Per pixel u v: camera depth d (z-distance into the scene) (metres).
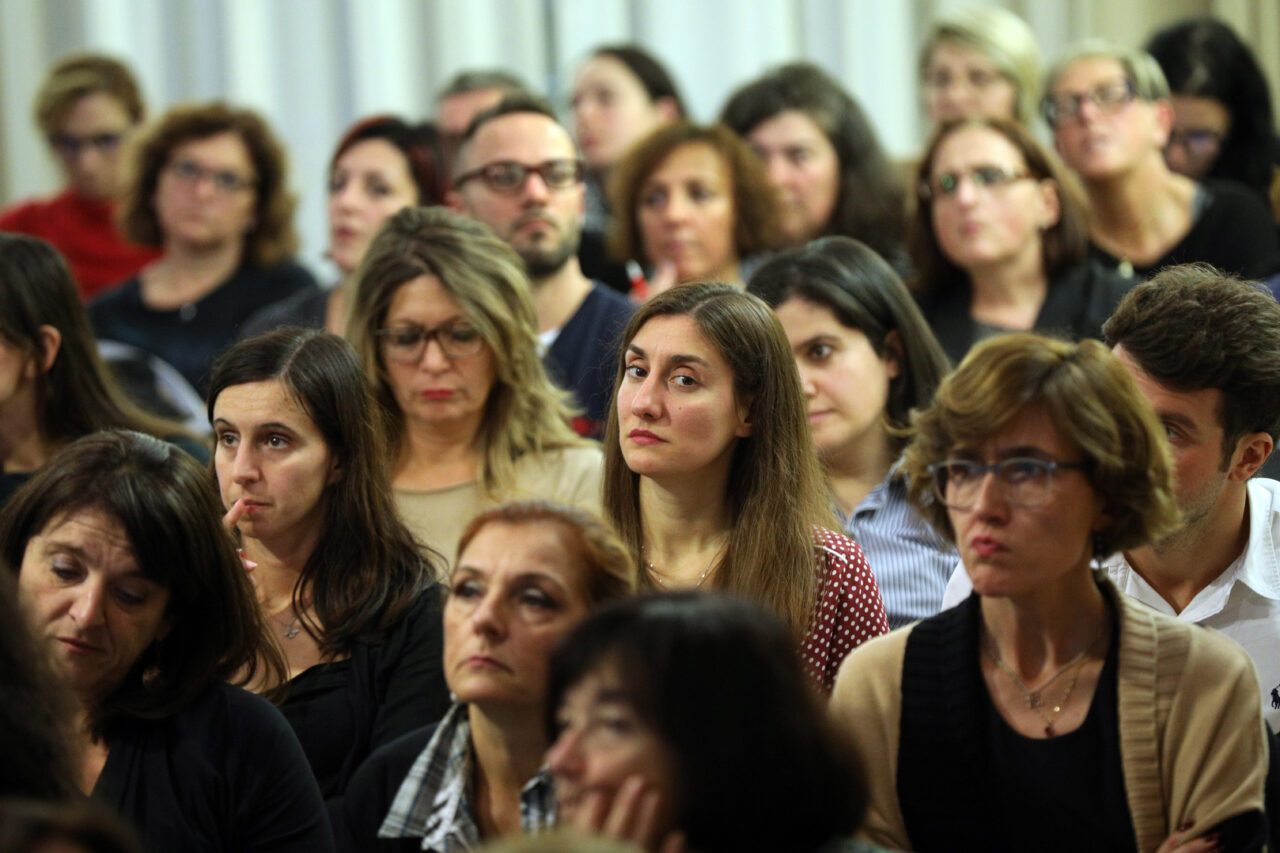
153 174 11.62
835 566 6.07
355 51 14.29
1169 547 5.77
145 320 11.44
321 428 6.14
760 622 3.80
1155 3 13.71
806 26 14.09
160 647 5.15
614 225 10.38
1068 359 4.48
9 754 4.06
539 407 7.78
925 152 9.60
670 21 14.19
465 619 4.39
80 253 12.88
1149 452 4.46
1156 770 4.44
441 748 4.70
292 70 14.34
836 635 6.04
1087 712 4.56
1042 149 9.41
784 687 3.73
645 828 3.57
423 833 4.60
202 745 5.05
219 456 6.20
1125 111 10.02
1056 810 4.52
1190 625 4.64
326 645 6.03
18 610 4.19
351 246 10.73
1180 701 4.47
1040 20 13.77
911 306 7.67
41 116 12.96
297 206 12.08
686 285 6.18
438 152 11.21
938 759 4.68
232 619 5.20
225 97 14.33
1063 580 4.57
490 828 4.58
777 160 10.86
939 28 11.70
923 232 9.62
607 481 6.27
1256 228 10.09
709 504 6.10
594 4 14.20
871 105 14.03
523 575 4.33
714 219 9.98
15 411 7.64
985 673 4.72
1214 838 4.36
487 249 7.70
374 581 6.17
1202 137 10.88
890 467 7.61
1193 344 5.38
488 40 14.31
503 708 4.39
